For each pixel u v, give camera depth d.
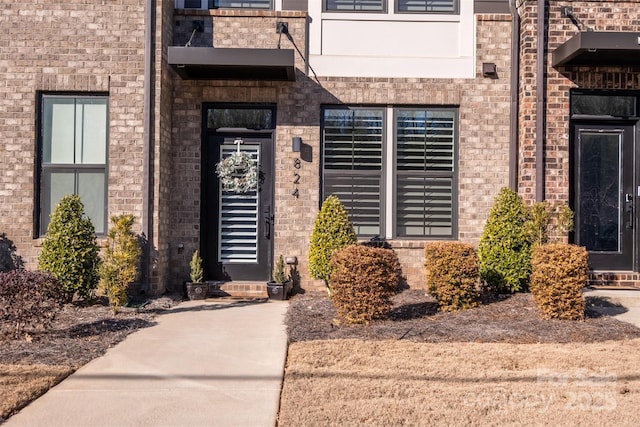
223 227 9.03
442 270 7.20
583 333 6.20
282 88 8.91
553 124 8.68
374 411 4.07
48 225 8.02
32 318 6.08
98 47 8.31
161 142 8.32
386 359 5.28
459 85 8.98
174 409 4.16
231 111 9.05
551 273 6.79
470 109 8.95
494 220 8.11
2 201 8.27
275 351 5.64
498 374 4.89
